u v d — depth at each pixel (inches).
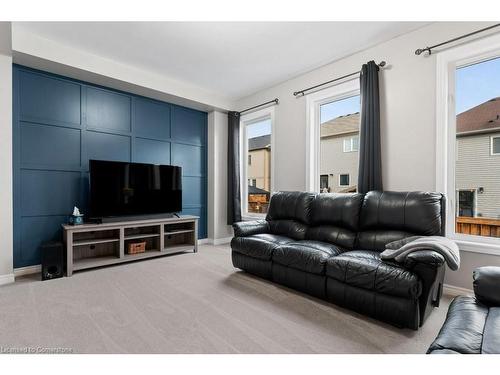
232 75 149.5
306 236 118.0
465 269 94.6
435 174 100.7
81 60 122.0
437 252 70.4
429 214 87.3
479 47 91.8
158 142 165.8
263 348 63.1
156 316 78.5
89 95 137.7
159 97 160.6
